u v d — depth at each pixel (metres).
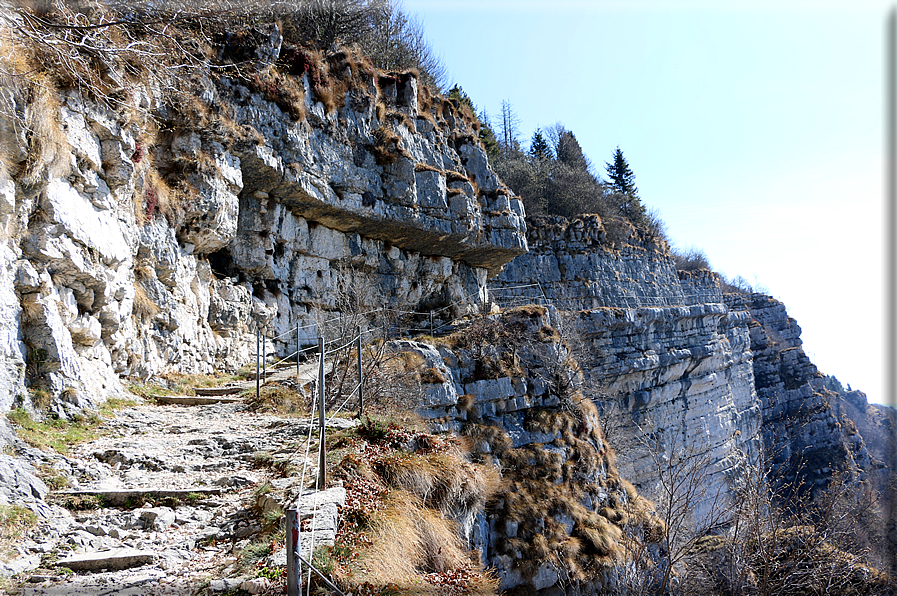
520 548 15.28
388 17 33.50
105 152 12.54
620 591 16.03
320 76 21.83
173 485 7.86
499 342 20.28
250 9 19.45
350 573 6.26
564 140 66.44
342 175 21.84
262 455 9.09
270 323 20.03
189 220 16.44
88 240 11.30
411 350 17.44
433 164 26.72
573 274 42.06
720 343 51.25
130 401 11.86
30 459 7.72
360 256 24.17
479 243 27.84
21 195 9.81
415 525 8.48
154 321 14.32
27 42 9.98
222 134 17.17
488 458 17.20
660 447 38.09
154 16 14.28
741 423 52.47
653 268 50.09
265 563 5.86
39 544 5.92
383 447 10.41
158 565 5.89
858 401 70.94
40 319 9.78
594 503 18.64
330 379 14.22
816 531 16.08
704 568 15.82
